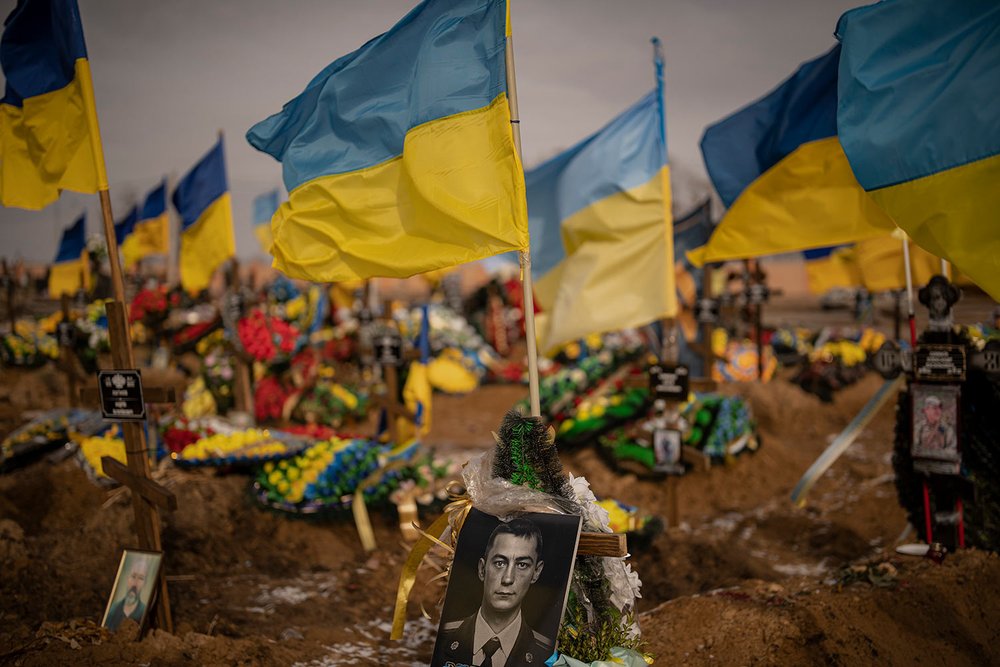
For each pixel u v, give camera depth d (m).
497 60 4.14
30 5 4.91
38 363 14.97
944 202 3.84
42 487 7.49
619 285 7.03
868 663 4.36
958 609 4.82
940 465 5.23
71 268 15.64
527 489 3.33
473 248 4.25
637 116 6.95
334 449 7.36
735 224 6.14
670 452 7.17
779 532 7.44
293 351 10.16
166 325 14.31
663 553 6.64
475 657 3.12
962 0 3.86
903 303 13.06
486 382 15.41
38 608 5.22
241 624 5.48
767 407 11.29
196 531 6.89
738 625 4.82
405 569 3.67
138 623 4.64
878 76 4.07
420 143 4.31
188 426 7.75
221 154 9.84
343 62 4.60
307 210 4.70
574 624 3.25
